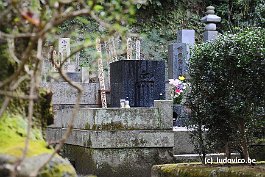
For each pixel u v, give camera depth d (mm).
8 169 2221
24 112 3068
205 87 6113
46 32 2102
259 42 5625
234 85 5789
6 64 2943
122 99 9906
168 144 7551
